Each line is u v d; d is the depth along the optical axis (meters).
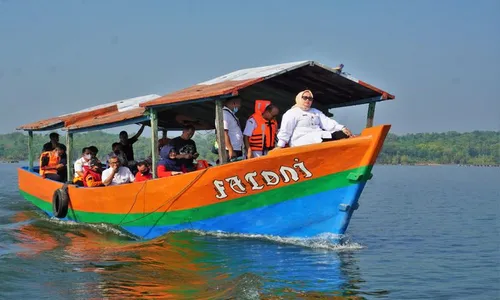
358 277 8.68
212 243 10.38
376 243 12.05
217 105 10.55
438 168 79.75
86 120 15.50
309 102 10.66
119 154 13.77
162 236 11.24
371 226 14.97
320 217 10.21
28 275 8.85
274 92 12.77
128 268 9.18
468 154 90.31
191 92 11.53
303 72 11.21
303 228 10.35
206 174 10.60
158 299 7.64
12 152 85.06
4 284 8.34
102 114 15.88
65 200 14.61
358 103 12.36
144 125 16.89
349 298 7.68
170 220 11.40
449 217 17.08
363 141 9.62
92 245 11.35
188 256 9.69
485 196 25.78
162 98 11.89
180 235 10.91
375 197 25.36
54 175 16.73
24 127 18.38
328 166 9.91
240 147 11.73
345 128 10.64
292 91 12.55
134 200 12.02
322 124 10.84
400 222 15.85
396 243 12.13
